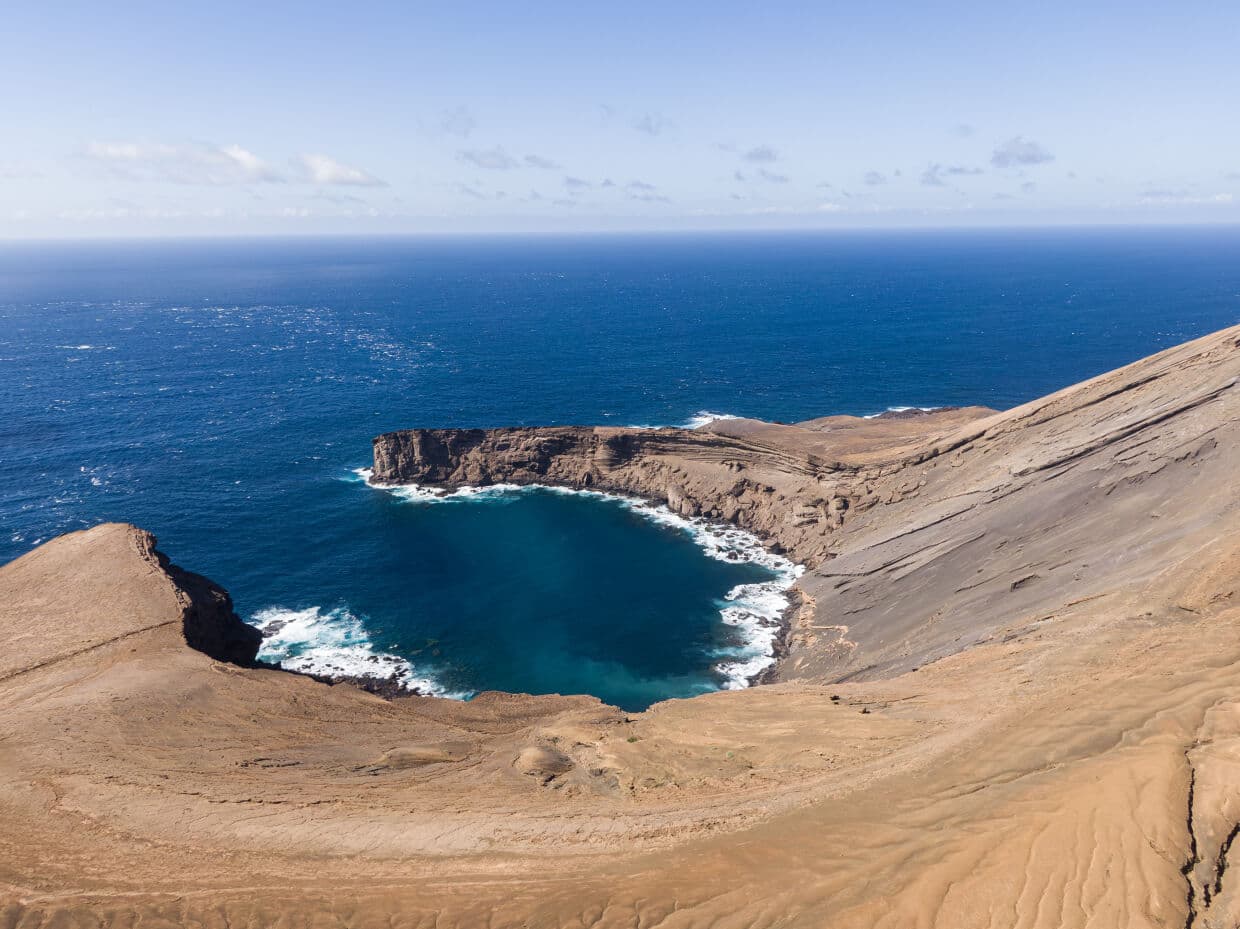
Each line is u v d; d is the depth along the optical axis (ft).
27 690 132.67
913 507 224.94
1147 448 174.81
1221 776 57.00
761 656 188.96
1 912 63.87
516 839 73.15
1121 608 111.04
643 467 295.07
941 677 112.68
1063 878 50.83
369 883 66.44
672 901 58.18
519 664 185.78
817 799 71.26
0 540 241.14
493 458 307.37
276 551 244.83
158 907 63.52
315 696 137.80
